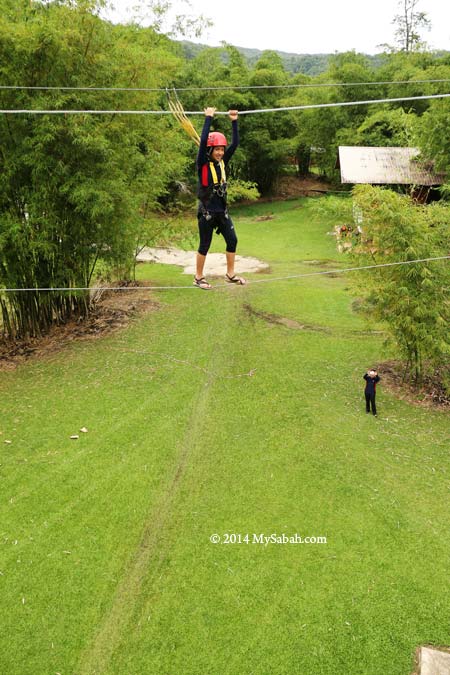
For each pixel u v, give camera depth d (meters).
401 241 8.55
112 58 10.91
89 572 5.78
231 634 5.03
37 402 9.54
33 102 9.91
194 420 8.84
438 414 8.91
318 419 8.76
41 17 9.93
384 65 33.00
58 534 6.33
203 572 5.75
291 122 33.81
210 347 11.86
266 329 12.87
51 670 4.73
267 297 15.38
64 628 5.13
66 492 7.08
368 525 6.39
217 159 4.62
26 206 10.90
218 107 29.61
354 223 10.15
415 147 21.11
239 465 7.62
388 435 8.28
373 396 8.75
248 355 11.38
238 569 5.78
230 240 5.01
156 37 14.81
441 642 4.89
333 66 32.22
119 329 13.19
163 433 8.46
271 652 4.84
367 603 5.31
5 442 8.24
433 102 17.16
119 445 8.14
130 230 12.74
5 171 10.41
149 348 11.92
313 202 19.55
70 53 10.17
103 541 6.22
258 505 6.79
